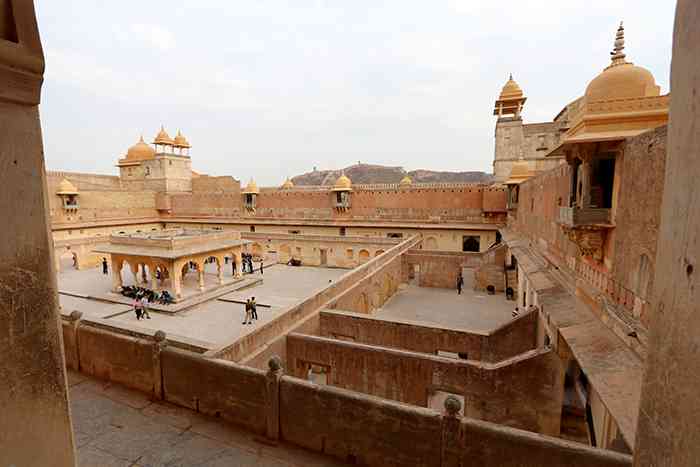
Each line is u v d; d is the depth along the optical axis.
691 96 1.61
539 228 14.20
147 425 5.95
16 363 1.78
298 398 5.50
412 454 4.84
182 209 44.66
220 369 6.07
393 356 8.71
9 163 1.73
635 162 5.94
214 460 5.23
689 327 1.58
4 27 1.73
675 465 1.65
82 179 44.59
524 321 10.60
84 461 5.12
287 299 20.16
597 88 7.24
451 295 21.38
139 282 22.42
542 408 8.21
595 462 3.92
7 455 1.74
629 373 5.24
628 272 6.13
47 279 1.95
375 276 17.92
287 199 38.62
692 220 1.58
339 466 5.17
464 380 8.30
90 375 7.48
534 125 31.09
